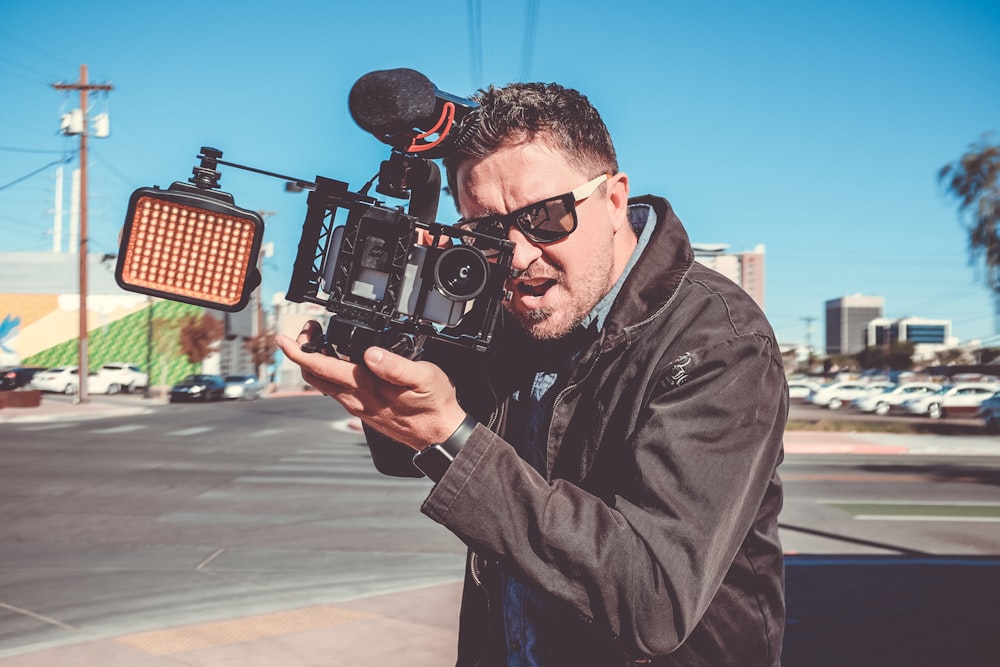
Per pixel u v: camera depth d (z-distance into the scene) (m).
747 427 1.03
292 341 0.91
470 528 0.94
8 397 27.89
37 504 9.05
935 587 5.70
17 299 43.50
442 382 0.93
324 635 4.47
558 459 1.25
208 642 4.34
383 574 5.96
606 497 1.18
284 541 7.14
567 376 1.30
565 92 1.16
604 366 1.20
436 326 0.96
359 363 0.94
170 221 0.99
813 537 7.89
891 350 85.00
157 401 35.19
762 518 1.18
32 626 4.62
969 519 8.98
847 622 4.84
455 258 0.93
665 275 1.18
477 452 0.94
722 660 1.16
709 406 1.03
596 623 0.96
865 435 23.14
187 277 1.00
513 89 1.15
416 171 1.15
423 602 5.12
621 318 1.17
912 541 7.69
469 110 1.12
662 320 1.15
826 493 11.04
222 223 0.99
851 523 8.71
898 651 4.31
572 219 1.12
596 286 1.18
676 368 1.08
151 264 0.99
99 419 24.64
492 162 1.12
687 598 0.93
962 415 33.47
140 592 5.40
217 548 6.84
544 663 1.23
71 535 7.35
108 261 42.97
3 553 6.60
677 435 1.01
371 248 0.94
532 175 1.11
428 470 0.96
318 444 17.14
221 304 0.99
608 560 0.93
